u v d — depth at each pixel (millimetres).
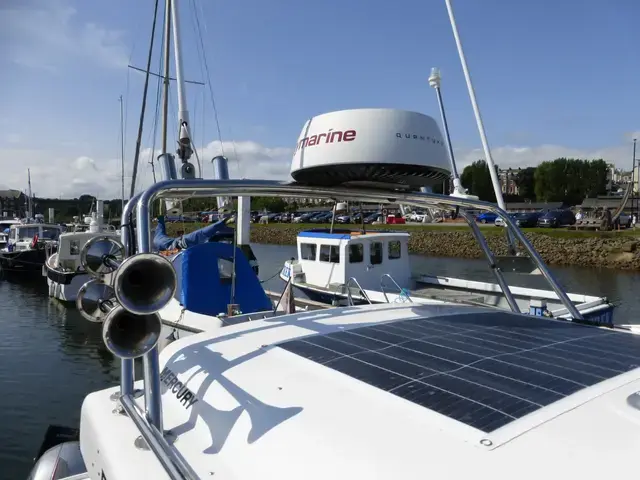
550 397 1708
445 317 2967
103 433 2008
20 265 23391
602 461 1368
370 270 12211
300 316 3043
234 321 4570
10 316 15805
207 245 7660
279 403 1846
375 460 1448
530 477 1317
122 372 2254
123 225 2176
